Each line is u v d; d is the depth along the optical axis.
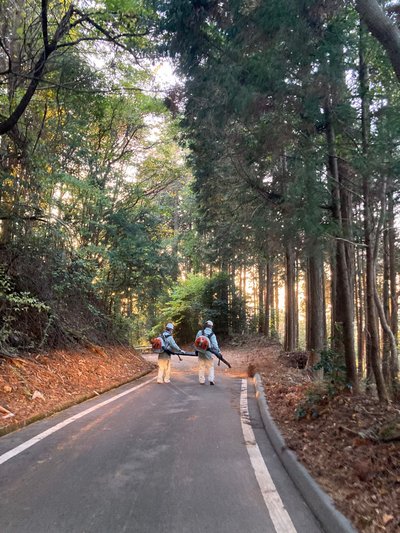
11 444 6.21
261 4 7.04
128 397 10.50
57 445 6.18
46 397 9.14
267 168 10.10
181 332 32.69
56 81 12.13
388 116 8.35
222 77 8.07
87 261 14.12
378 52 8.62
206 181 14.83
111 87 12.60
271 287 33.81
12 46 11.49
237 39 7.82
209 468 5.27
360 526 3.47
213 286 32.22
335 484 4.37
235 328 32.34
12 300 10.23
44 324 12.23
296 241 9.32
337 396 7.73
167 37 8.96
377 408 7.16
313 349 14.12
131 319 20.69
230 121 9.61
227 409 9.11
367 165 8.43
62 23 10.34
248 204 12.70
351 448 5.39
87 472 5.07
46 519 3.85
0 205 11.13
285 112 8.53
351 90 9.05
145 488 4.59
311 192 8.50
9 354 9.99
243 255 18.81
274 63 7.70
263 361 16.86
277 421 7.36
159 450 6.00
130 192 18.83
